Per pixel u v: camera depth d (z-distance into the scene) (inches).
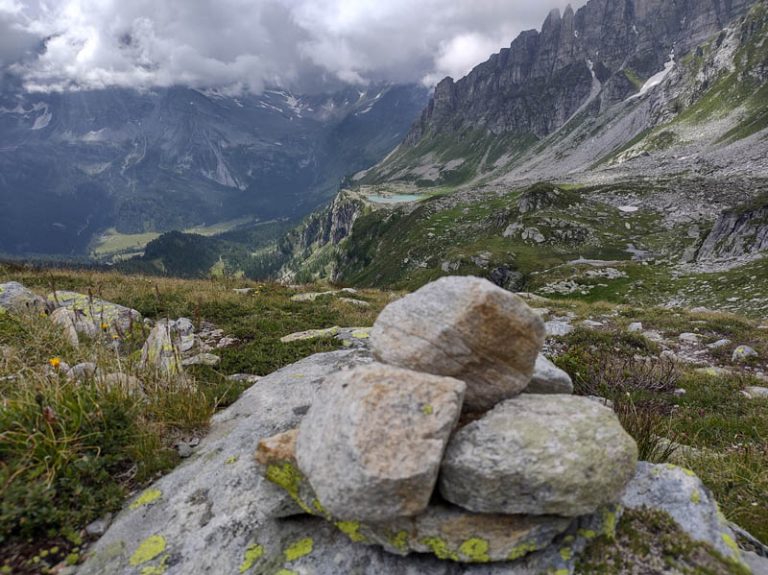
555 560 21.0
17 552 23.1
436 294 25.1
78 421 28.4
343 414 21.0
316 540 23.0
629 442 21.6
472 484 20.1
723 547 21.3
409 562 21.6
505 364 23.7
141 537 24.0
